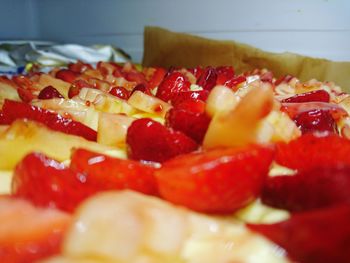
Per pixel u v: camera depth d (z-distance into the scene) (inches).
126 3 14.4
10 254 2.7
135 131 4.3
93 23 15.2
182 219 2.9
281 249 2.9
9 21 14.5
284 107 5.7
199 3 13.2
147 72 10.1
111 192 3.1
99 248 2.6
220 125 3.7
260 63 11.4
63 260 2.6
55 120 5.0
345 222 2.7
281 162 4.1
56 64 12.3
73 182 3.2
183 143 4.1
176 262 2.8
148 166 3.6
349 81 10.5
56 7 15.6
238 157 3.2
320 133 4.0
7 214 2.9
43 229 2.8
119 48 14.5
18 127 4.3
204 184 3.2
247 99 3.6
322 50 11.9
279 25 12.3
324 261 2.8
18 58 12.6
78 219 2.7
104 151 4.6
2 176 4.0
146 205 2.9
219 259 2.8
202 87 7.6
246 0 12.5
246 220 3.4
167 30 12.8
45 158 3.3
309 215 2.9
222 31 13.1
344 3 11.4
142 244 2.7
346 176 3.0
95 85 7.5
